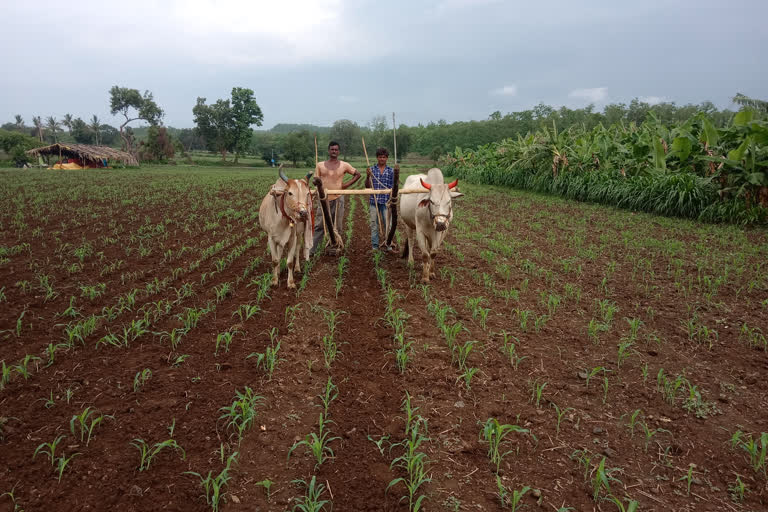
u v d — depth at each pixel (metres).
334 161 7.57
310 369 4.13
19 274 6.56
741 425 3.42
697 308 5.71
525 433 3.31
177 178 27.75
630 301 5.94
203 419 3.36
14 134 57.41
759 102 13.60
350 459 3.03
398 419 3.45
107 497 2.64
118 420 3.31
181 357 4.05
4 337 4.46
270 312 5.34
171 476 2.82
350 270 7.25
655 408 3.63
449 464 3.00
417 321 5.21
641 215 12.59
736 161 11.16
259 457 3.02
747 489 2.80
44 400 3.49
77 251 7.69
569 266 7.50
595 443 3.23
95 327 4.73
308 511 2.50
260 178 28.94
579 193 15.84
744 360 4.39
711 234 10.09
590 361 4.36
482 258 8.11
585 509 2.65
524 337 4.86
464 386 3.91
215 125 68.06
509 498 2.71
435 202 5.86
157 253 8.12
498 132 66.44
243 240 9.55
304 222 6.18
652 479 2.90
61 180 23.97
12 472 2.78
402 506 2.66
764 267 7.44
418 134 79.25
